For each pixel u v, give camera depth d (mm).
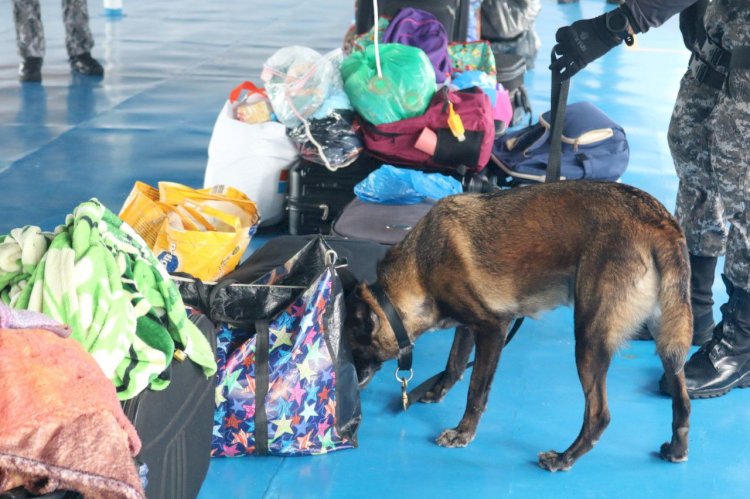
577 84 7938
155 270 2230
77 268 1995
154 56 8953
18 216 4828
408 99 4391
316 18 11586
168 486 2207
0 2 11859
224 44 9688
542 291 2926
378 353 3094
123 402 2021
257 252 3516
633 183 5496
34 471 1597
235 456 2924
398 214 4016
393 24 5465
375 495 2756
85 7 7965
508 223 2910
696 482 2838
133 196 3561
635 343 3738
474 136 4391
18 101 7102
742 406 3295
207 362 2371
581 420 3186
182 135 6387
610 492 2785
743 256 3207
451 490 2789
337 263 2998
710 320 3672
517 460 2953
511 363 3584
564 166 4484
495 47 7992
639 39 10188
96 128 6473
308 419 2885
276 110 4605
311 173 4500
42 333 1798
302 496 2744
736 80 3027
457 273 2943
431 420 3195
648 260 2699
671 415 3219
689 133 3439
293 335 2848
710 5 3271
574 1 12055
